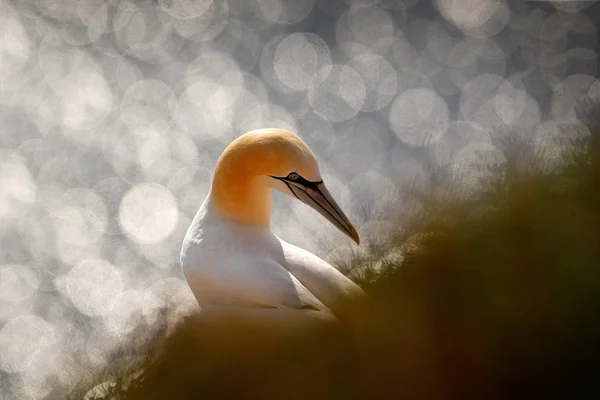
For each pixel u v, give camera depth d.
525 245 5.57
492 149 8.05
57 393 7.25
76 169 38.06
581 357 4.82
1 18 47.34
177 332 6.66
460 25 46.00
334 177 37.81
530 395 4.86
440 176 7.36
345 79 43.47
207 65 45.06
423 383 5.08
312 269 7.86
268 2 48.28
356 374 5.26
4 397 25.14
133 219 35.16
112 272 31.77
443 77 43.59
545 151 7.40
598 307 4.89
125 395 6.25
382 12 46.94
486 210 6.43
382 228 7.53
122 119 41.56
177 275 32.12
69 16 47.91
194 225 8.62
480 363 5.02
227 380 5.68
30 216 34.94
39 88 43.22
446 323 5.28
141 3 48.66
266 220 8.51
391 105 42.09
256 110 42.00
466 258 5.67
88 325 29.48
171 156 39.12
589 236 5.44
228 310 7.49
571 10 46.31
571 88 42.34
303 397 5.31
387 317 5.54
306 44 45.72
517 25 46.16
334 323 6.11
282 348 5.76
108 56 45.81
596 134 7.01
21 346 27.73
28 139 39.72
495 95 42.12
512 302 5.16
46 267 32.34
